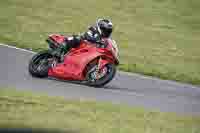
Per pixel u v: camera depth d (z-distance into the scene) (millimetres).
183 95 46312
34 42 63625
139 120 31000
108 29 40625
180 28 88125
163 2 101000
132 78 50844
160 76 56469
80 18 82188
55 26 75188
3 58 48812
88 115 30078
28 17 77438
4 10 79250
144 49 71438
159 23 88500
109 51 40469
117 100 38031
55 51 40500
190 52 74375
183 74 59781
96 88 40656
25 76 41000
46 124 26797
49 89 37562
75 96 36406
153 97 42500
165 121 31844
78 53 40656
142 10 93812
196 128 31062
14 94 32375
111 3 94312
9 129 25047
